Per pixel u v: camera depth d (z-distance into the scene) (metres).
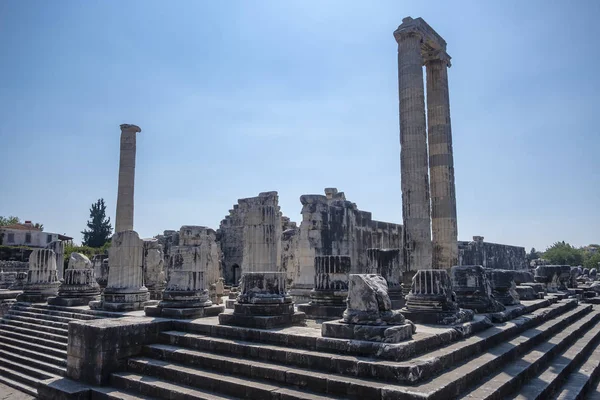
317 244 20.84
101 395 9.91
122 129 27.28
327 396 7.75
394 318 9.23
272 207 17.25
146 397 9.45
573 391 9.66
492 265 40.94
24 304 19.39
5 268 41.22
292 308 12.02
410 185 18.14
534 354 11.25
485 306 13.79
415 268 17.81
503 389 8.29
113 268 16.64
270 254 17.03
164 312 13.20
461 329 10.55
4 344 15.52
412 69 18.61
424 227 17.91
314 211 21.16
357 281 9.52
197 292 13.80
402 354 8.15
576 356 12.27
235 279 38.56
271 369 8.72
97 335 10.72
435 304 11.91
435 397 6.98
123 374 10.54
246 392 8.44
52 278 20.81
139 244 16.95
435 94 20.92
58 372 12.46
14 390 12.14
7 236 61.59
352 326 9.05
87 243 72.88
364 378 7.89
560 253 98.62
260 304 11.42
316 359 8.64
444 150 20.38
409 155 18.27
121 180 26.88
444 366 8.48
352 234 24.05
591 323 18.30
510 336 12.16
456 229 20.14
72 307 17.41
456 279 14.44
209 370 9.70
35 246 64.50
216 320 12.35
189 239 18.11
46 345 14.51
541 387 9.12
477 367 8.68
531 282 21.89
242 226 38.56
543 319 15.44
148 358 11.02
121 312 15.47
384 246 27.84
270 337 10.03
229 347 10.15
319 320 13.98
